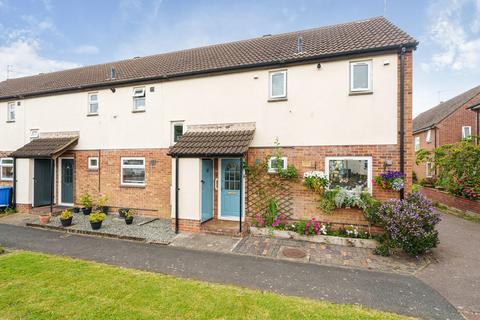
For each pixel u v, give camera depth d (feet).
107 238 24.63
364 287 14.79
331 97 25.13
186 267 17.51
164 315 11.46
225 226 26.03
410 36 24.21
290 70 26.61
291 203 25.72
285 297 13.33
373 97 23.85
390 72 23.44
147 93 33.35
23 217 33.06
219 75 29.66
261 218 26.14
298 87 26.27
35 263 17.62
